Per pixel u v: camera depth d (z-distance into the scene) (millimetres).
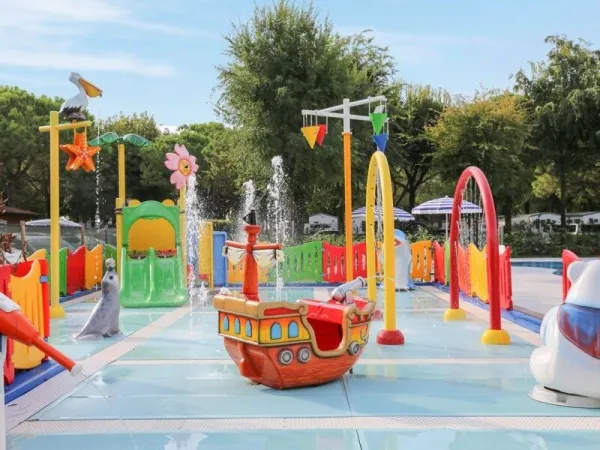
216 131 47312
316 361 6062
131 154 46156
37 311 7242
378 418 5141
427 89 38188
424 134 35531
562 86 36594
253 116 26516
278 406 5520
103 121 46875
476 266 13070
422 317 10930
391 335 8375
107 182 44094
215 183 42781
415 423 5004
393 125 34438
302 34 26281
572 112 35625
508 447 4438
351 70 30109
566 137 36250
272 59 26141
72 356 7750
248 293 6516
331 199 39312
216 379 6531
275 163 24281
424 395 5828
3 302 3332
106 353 7953
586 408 5336
